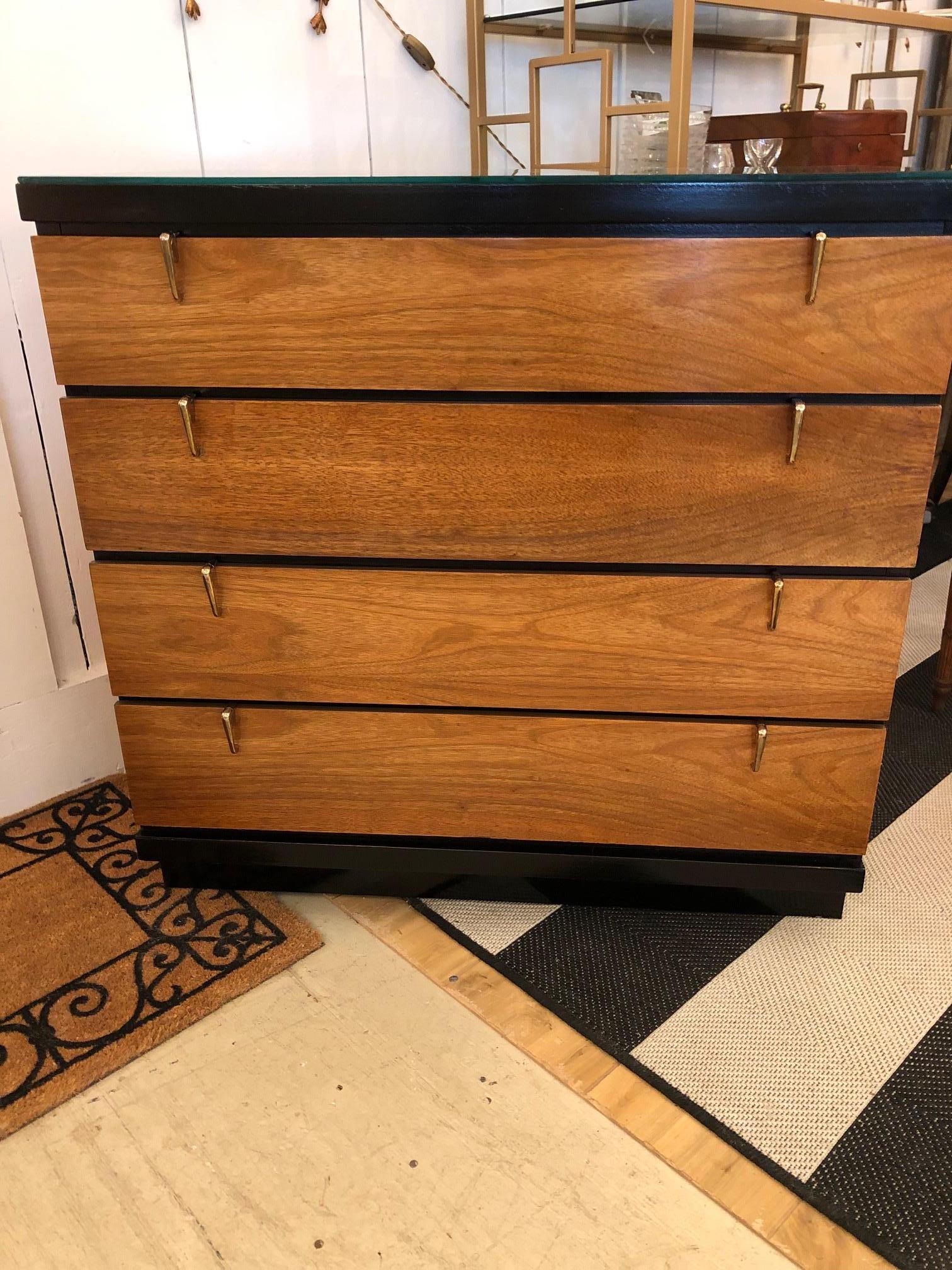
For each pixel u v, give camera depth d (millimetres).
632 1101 937
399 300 875
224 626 1032
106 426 949
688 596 974
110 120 1190
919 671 1759
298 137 1362
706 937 1138
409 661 1030
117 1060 974
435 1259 797
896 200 815
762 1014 1030
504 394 918
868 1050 988
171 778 1123
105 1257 804
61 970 1086
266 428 936
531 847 1133
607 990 1060
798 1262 794
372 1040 1007
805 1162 873
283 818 1132
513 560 979
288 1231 821
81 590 1370
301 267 869
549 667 1020
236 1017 1036
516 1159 881
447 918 1171
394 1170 872
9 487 1241
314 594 1007
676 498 933
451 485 945
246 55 1278
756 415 895
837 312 853
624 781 1067
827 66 1843
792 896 1155
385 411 920
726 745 1039
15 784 1363
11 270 1181
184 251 872
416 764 1082
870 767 1034
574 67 1617
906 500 919
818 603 965
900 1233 812
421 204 843
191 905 1188
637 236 847
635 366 885
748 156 1405
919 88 2053
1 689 1313
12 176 1145
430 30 1456
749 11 1407
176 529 992
